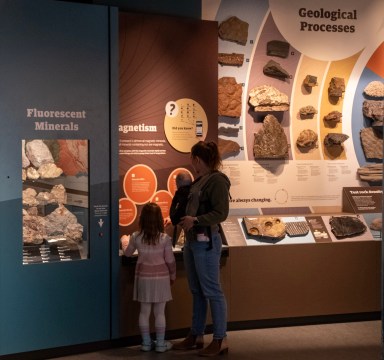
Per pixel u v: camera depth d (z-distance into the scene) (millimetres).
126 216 6203
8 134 5309
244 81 6820
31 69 5398
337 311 6715
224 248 6266
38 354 5512
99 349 5789
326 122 7125
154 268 5574
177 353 5676
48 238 5539
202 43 6418
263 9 6840
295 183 7031
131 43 6113
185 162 6422
